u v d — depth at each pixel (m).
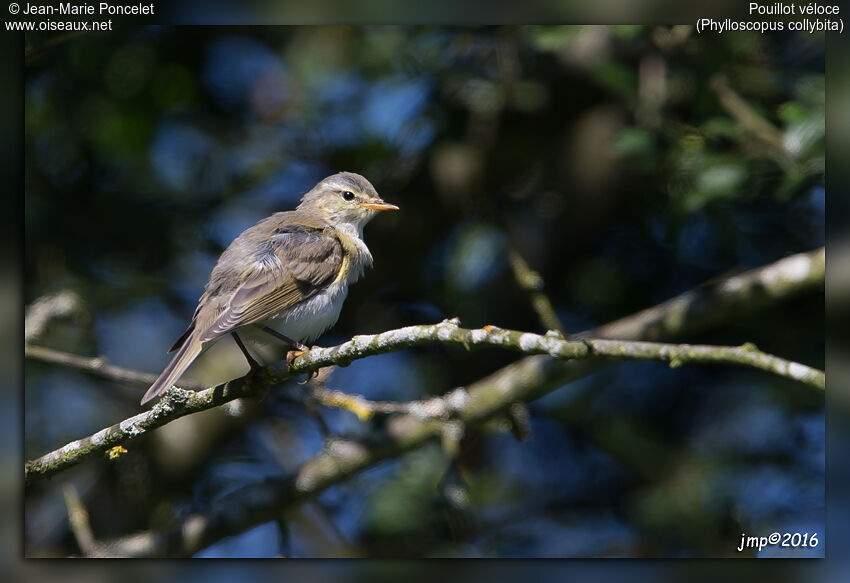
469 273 12.17
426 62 11.93
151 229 12.10
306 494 10.16
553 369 10.05
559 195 12.64
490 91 12.24
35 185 11.70
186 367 7.79
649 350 6.38
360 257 9.89
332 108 12.42
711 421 11.91
